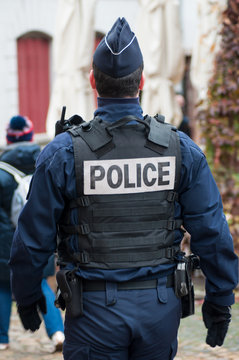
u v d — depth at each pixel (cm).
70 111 821
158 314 240
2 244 484
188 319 563
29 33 1273
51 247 243
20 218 243
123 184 241
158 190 245
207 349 476
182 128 927
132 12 1413
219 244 246
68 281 240
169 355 248
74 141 241
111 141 242
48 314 494
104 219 240
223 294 255
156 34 837
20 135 495
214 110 663
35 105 1294
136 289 240
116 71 244
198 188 248
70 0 817
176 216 251
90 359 240
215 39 694
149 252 242
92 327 238
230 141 664
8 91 1241
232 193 671
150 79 845
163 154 246
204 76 773
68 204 244
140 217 242
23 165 484
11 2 1234
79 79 817
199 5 775
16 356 493
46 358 485
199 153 250
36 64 1291
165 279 245
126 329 237
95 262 239
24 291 250
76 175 239
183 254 255
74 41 819
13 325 598
